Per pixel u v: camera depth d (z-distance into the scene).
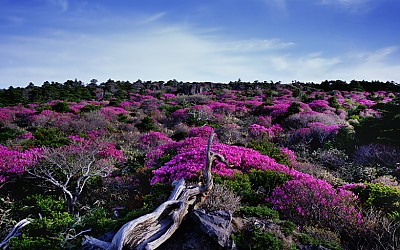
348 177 11.10
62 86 63.38
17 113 24.75
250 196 7.07
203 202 5.87
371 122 16.78
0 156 10.12
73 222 6.50
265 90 49.47
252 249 4.71
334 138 15.27
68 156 9.91
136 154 13.55
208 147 5.93
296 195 6.80
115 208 8.09
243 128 17.97
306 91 50.38
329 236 5.51
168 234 4.89
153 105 32.31
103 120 21.34
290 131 17.53
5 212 7.68
